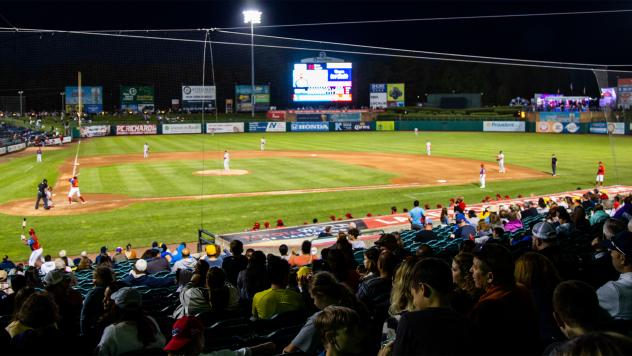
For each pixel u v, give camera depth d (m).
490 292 4.62
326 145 63.12
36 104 83.69
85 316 7.25
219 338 6.25
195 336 4.23
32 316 5.03
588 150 55.91
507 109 97.19
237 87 99.94
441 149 58.09
